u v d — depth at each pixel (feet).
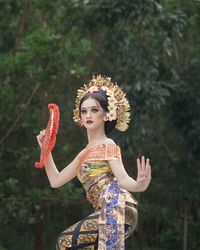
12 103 64.28
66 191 66.49
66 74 61.67
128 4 60.70
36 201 66.18
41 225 79.20
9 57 60.80
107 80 27.55
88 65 69.77
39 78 59.57
